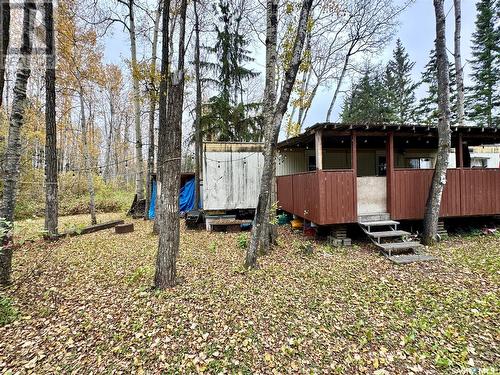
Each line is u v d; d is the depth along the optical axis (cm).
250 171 1135
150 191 1249
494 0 2039
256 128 1462
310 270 541
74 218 1305
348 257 627
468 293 416
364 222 717
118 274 515
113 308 381
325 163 1144
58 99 1475
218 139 1438
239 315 363
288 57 856
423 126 709
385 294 427
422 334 321
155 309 374
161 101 833
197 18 1144
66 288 457
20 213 1236
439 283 461
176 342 306
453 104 2016
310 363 277
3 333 330
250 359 281
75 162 2438
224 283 470
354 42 1448
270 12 593
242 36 1423
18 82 459
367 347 301
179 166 455
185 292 425
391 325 342
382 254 640
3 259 462
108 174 2433
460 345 299
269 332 327
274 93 596
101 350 295
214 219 1052
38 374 262
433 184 704
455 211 773
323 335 323
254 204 1134
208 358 281
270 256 643
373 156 1148
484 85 2134
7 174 456
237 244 770
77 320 355
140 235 887
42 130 1477
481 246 666
